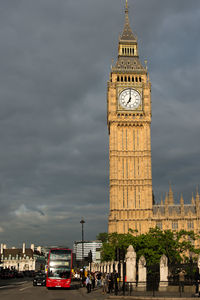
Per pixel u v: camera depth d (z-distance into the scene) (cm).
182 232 10106
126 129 14675
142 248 9244
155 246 9225
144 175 14300
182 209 14638
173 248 9644
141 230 13888
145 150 14450
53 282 6512
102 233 14262
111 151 14425
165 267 5319
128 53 15700
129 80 15175
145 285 5200
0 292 5534
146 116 14688
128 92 14862
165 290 5128
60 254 6706
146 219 13975
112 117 14650
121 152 14462
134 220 13962
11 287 6944
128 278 5394
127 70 15175
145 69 15238
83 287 7444
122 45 15762
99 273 7481
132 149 14500
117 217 13962
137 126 14700
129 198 14125
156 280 5253
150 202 14075
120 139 14575
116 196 14062
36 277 7819
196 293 4456
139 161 14412
